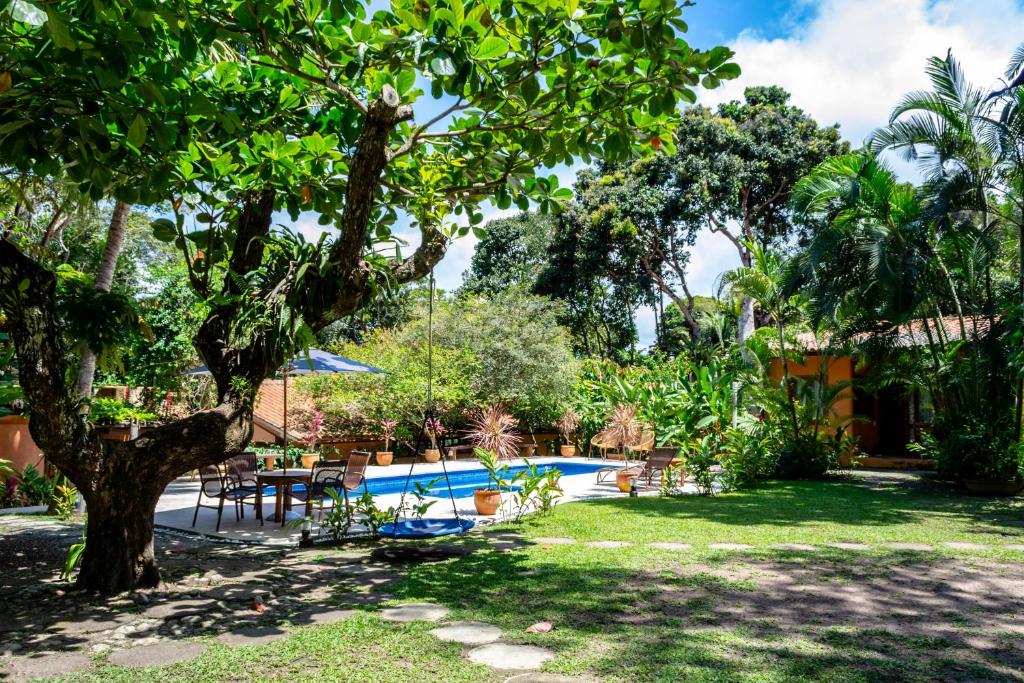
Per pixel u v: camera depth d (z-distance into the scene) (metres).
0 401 9.19
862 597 5.24
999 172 12.63
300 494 9.61
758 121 27.11
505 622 4.56
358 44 4.98
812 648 4.03
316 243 6.12
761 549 7.11
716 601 5.10
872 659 3.85
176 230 5.96
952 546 7.33
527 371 20.72
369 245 6.29
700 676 3.57
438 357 19.72
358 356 20.81
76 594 5.30
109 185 5.10
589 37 4.64
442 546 7.29
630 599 5.15
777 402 15.54
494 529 8.44
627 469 12.88
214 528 8.77
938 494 12.10
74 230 14.33
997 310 13.34
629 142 5.05
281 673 3.64
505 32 4.77
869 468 17.59
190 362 16.59
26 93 4.20
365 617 4.69
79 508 10.05
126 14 4.19
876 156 13.20
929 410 18.66
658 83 4.66
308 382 19.47
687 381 18.88
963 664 3.78
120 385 15.93
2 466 9.48
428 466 17.86
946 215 12.21
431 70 4.53
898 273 12.43
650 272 29.75
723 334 26.11
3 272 4.92
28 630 4.43
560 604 5.01
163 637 4.29
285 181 6.06
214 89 5.93
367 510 8.19
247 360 5.94
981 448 12.08
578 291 31.69
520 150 6.25
